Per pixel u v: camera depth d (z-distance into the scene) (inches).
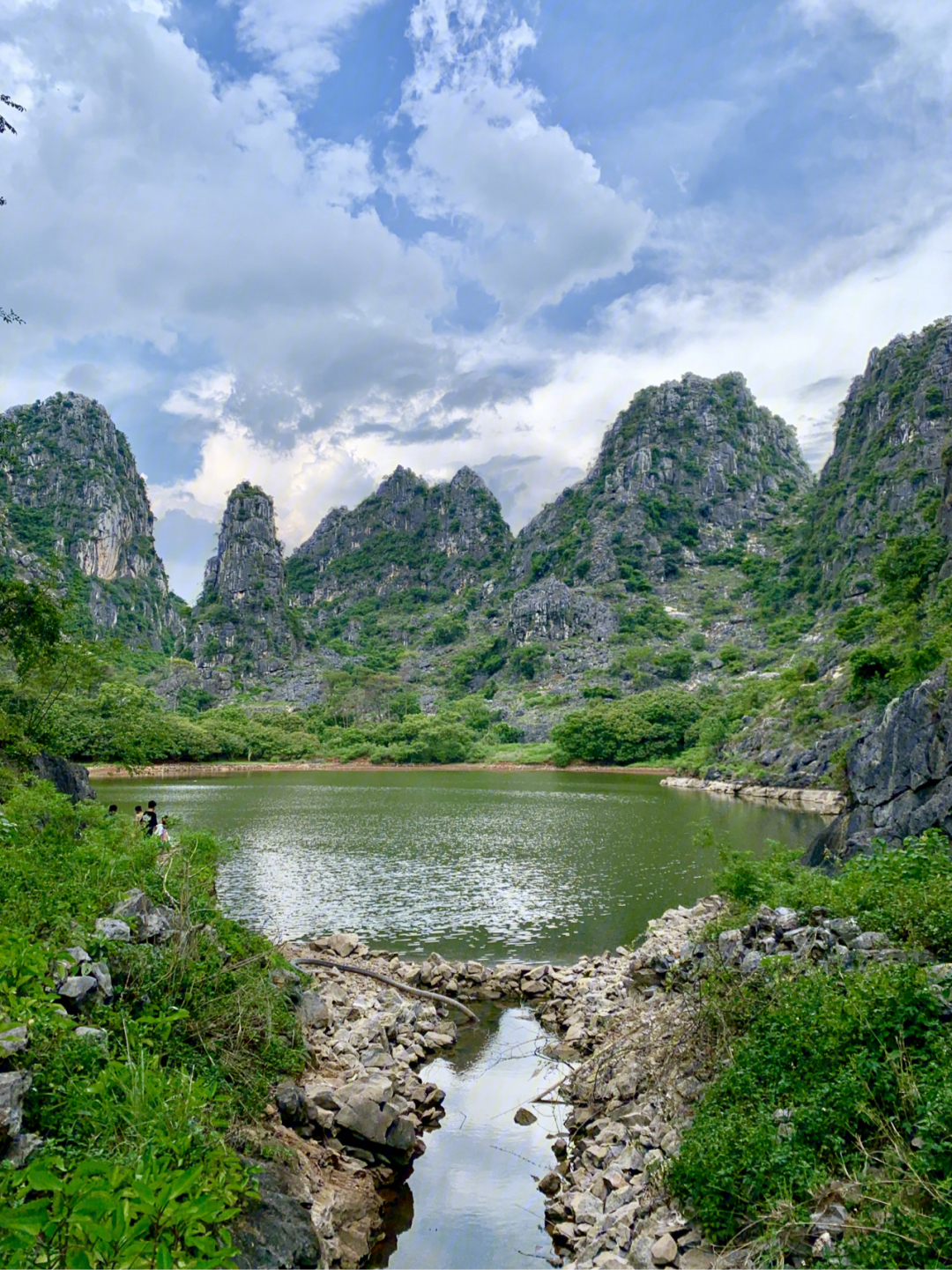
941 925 499.2
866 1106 367.2
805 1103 394.3
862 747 1315.2
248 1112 457.7
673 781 4148.6
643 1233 385.7
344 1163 496.4
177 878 650.8
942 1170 318.7
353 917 1259.2
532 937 1138.0
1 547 3329.2
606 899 1362.0
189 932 542.6
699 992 562.9
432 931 1175.0
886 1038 395.9
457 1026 802.2
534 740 6505.9
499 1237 449.7
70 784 1294.3
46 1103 343.6
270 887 1482.5
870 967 449.4
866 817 1239.5
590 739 5354.3
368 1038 661.9
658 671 7372.1
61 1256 249.8
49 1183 257.9
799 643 7175.2
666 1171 419.5
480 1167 533.3
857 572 7367.1
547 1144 564.4
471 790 3688.5
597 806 2938.0
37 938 459.2
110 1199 256.1
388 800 3134.8
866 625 4065.0
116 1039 415.2
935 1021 393.1
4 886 522.9
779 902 751.1
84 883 571.8
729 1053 482.3
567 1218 460.1
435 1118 605.0
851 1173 345.7
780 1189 352.8
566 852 1844.2
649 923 1070.4
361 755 5797.2
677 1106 492.1
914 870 617.0
